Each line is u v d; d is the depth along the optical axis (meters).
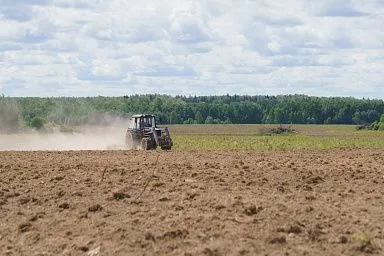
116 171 28.72
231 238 17.27
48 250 17.42
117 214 20.55
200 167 30.25
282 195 22.97
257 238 17.27
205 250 16.25
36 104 162.12
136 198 22.66
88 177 27.02
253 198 22.14
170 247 16.78
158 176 27.02
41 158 37.34
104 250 16.97
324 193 23.73
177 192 23.55
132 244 17.22
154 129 52.12
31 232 18.91
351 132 124.50
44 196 23.33
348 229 18.05
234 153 42.66
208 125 198.12
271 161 33.78
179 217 19.48
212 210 20.36
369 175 27.81
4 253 17.33
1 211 21.50
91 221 19.73
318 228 18.14
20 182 26.23
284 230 17.86
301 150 49.41
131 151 45.84
